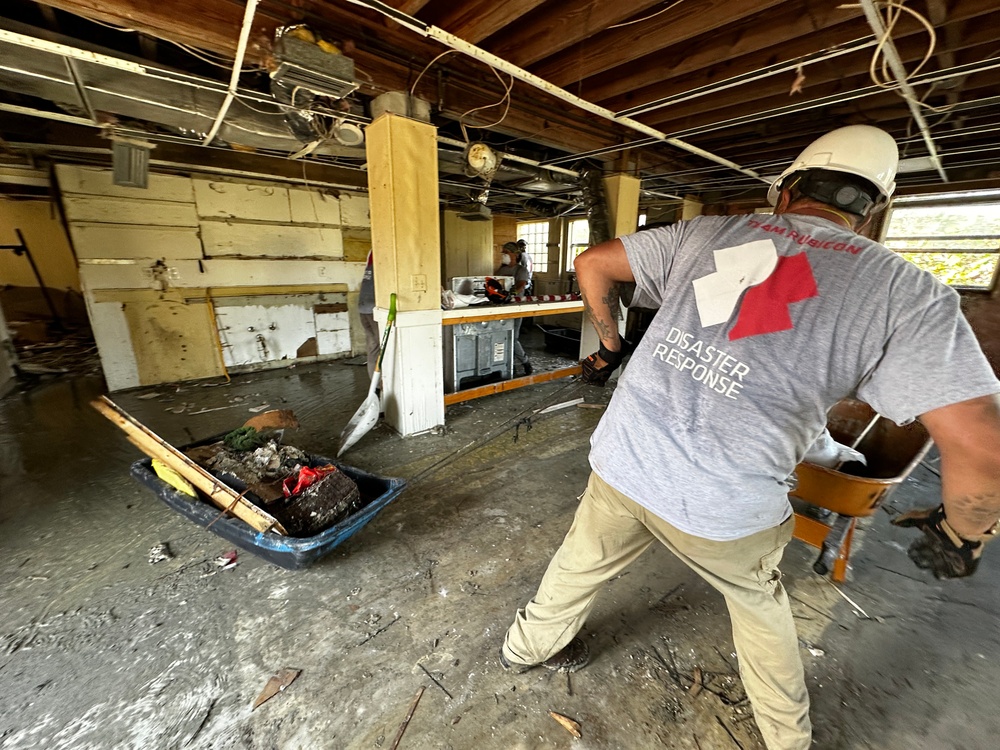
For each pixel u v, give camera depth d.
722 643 1.43
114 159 2.89
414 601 1.58
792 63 2.00
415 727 1.15
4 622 1.45
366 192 5.07
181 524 2.00
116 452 2.70
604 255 1.04
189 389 3.99
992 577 1.74
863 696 1.25
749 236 0.84
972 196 4.43
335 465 2.09
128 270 3.77
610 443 0.96
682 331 0.86
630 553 1.05
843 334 0.71
